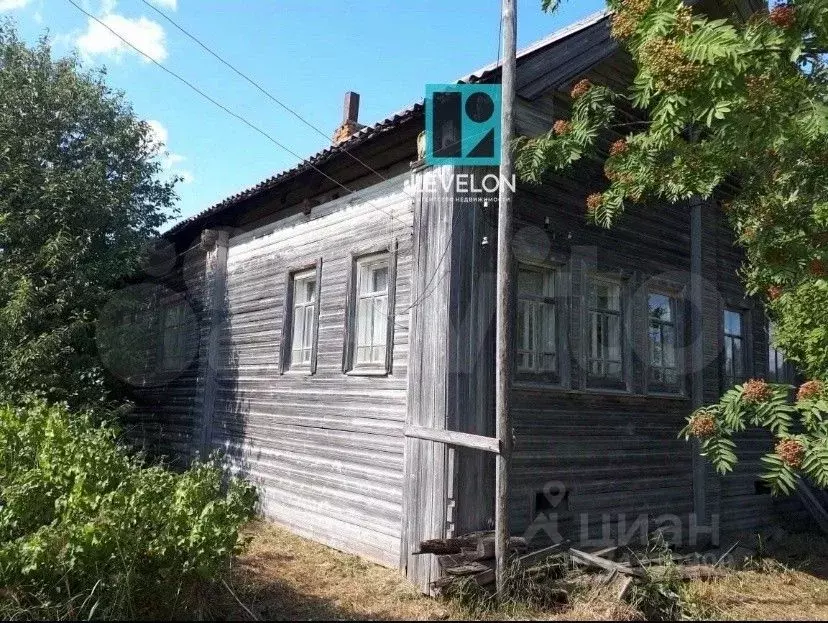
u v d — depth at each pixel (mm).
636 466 7473
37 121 9703
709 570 6477
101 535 4168
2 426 5516
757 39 5148
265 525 8125
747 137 5434
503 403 5430
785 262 5922
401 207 6934
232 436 9281
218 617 4672
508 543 5359
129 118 10523
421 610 5191
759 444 9367
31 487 4707
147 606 4465
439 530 5672
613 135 7742
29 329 8969
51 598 4227
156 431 11180
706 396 8430
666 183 6316
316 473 7586
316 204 8344
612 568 5641
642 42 5512
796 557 7641
